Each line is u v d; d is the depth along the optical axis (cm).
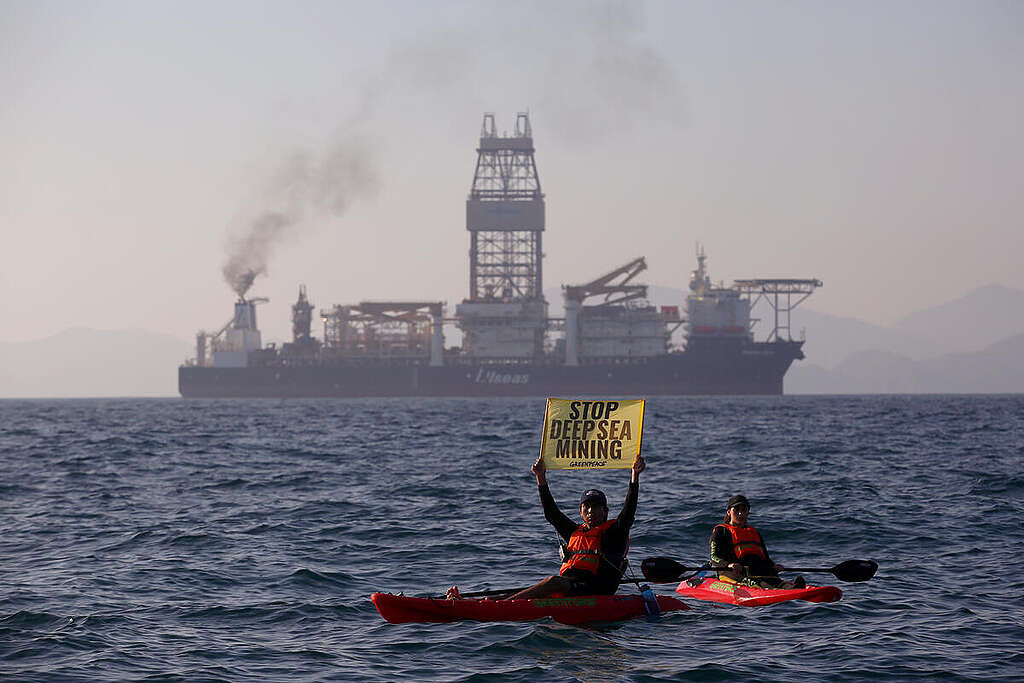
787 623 3328
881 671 2786
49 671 2816
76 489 7512
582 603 3369
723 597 3550
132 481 8106
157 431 17512
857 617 3384
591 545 3434
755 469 8712
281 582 4044
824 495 6644
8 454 11431
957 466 8875
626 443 3428
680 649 3041
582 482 7775
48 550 4809
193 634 3241
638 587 3578
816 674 2775
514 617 3316
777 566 3669
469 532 5266
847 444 12275
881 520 5469
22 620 3409
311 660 2939
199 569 4303
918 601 3606
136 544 4944
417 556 4603
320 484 7750
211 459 10525
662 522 5466
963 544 4762
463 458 10438
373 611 3556
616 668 2855
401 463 9806
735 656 2959
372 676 2783
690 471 8575
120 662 2909
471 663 2911
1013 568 4194
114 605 3641
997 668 2797
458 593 3462
